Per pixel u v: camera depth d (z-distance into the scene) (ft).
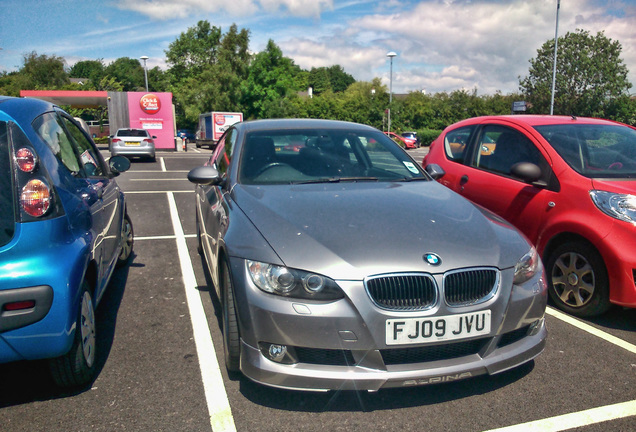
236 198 10.34
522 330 8.70
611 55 116.16
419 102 192.85
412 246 8.11
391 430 7.68
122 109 102.47
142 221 24.32
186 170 53.31
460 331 7.82
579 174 12.89
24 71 214.90
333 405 8.36
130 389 8.84
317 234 8.31
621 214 11.57
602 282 11.78
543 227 13.28
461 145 17.72
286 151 12.27
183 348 10.50
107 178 13.60
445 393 8.73
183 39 220.84
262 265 7.95
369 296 7.57
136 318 12.10
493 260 8.25
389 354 7.75
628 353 10.39
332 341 7.55
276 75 169.89
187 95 184.55
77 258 8.26
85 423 7.82
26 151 7.97
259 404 8.38
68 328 7.82
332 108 183.52
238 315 8.18
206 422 7.86
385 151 13.23
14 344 7.51
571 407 8.33
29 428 7.69
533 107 122.01
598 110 116.16
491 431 7.66
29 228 7.67
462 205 10.28
